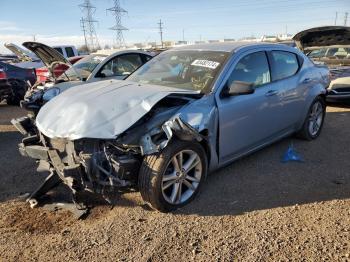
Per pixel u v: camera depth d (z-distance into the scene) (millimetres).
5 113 10039
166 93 3613
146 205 3768
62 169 3447
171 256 2949
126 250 3037
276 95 4789
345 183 4258
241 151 4457
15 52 11531
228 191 4082
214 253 2971
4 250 3070
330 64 9992
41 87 7695
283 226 3334
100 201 3871
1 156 5531
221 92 3996
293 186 4203
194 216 3557
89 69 8227
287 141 5914
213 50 4574
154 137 3391
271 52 4922
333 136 6242
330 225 3328
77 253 3012
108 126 3303
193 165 3744
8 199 3990
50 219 3547
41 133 3758
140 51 8602
